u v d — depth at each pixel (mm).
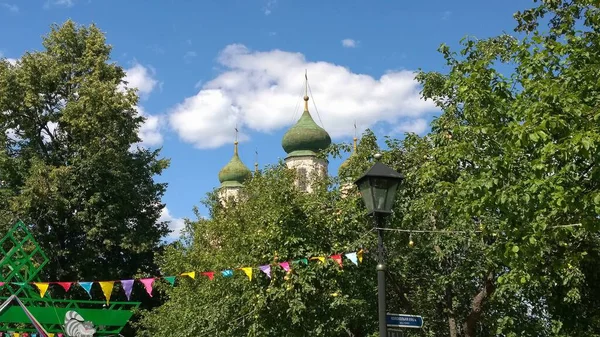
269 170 21203
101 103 31188
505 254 11297
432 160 17141
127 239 31500
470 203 11750
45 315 13500
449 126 17250
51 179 29859
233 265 17969
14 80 31500
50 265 30859
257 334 16062
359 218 17000
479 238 15664
